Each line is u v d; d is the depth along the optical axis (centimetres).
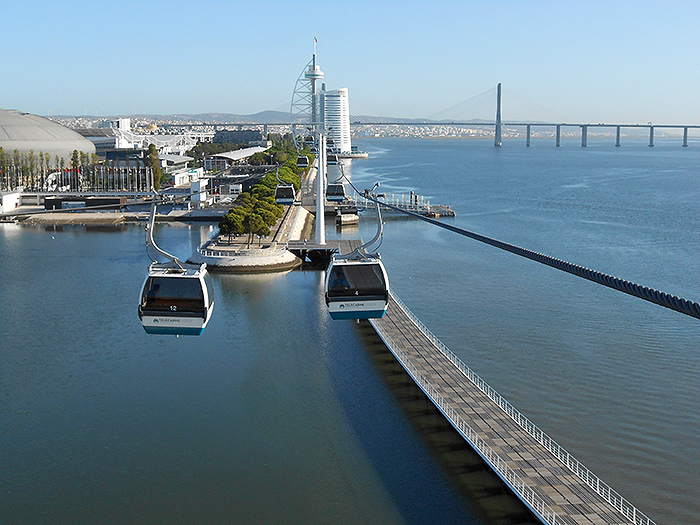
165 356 9438
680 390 8056
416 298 11881
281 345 9800
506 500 6016
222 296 12500
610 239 17950
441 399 7394
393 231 19462
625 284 2675
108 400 8069
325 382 8488
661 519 5691
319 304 11894
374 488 6228
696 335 9938
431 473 6444
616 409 7575
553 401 7762
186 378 8688
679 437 6988
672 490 6094
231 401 8012
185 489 6250
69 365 9131
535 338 9819
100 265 15200
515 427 6812
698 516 5738
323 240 16112
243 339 10069
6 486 6316
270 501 6050
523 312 11056
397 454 6781
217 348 9719
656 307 11300
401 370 8831
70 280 13775
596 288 12506
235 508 5956
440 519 5769
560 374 8512
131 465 6656
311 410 7744
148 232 6488
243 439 7131
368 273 6256
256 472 6512
